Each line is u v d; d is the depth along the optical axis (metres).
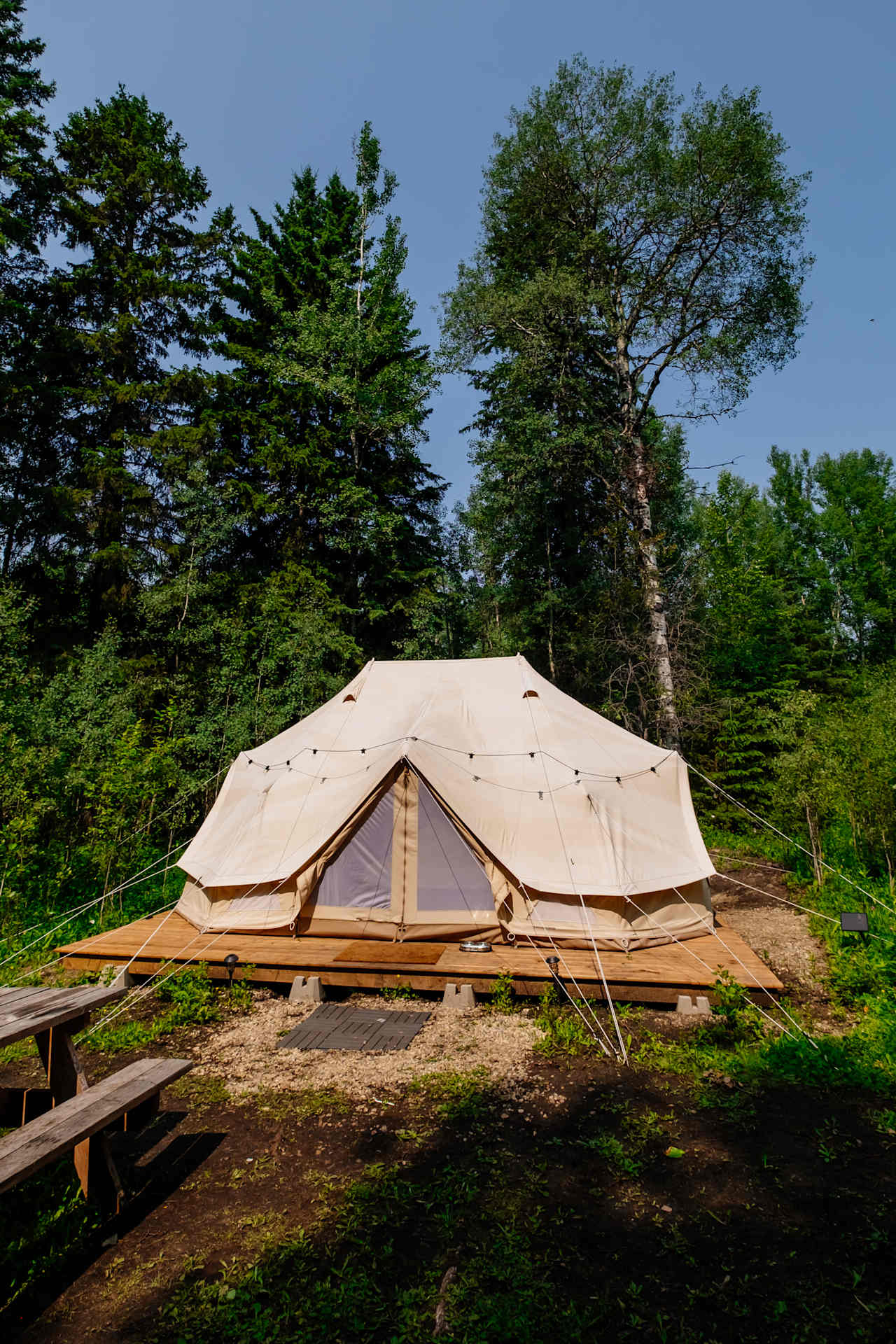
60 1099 3.70
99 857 9.34
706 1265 3.07
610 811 7.37
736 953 6.81
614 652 18.27
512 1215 3.45
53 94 16.72
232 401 19.58
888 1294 2.87
